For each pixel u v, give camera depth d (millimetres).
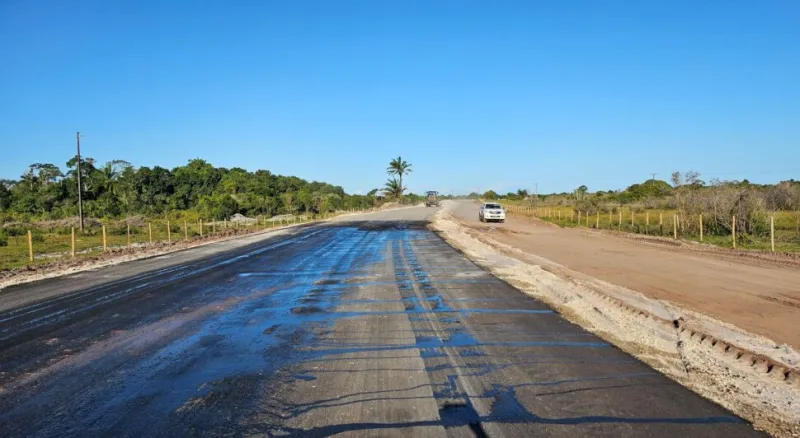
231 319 8562
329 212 64000
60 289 11742
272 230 33688
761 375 5777
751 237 21719
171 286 11961
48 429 4430
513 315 8719
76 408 4867
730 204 23703
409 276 13188
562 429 4367
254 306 9609
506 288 11398
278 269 14727
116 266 15984
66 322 8414
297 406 4879
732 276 12914
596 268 14523
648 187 56719
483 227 35719
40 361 6332
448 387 5359
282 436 4254
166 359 6395
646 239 24141
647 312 8781
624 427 4418
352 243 23125
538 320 8352
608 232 28781
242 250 20656
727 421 4559
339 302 9930
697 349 6746
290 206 56062
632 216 34688
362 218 50594
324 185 102875
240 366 6105
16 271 15039
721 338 7164
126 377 5730
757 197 23625
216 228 36781
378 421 4527
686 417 4633
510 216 53625
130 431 4379
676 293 10758
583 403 4934
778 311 9109
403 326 7996
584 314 8773
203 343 7109
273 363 6211
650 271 13875
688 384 5461
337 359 6352
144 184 60031
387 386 5395
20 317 8859
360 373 5816
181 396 5156
